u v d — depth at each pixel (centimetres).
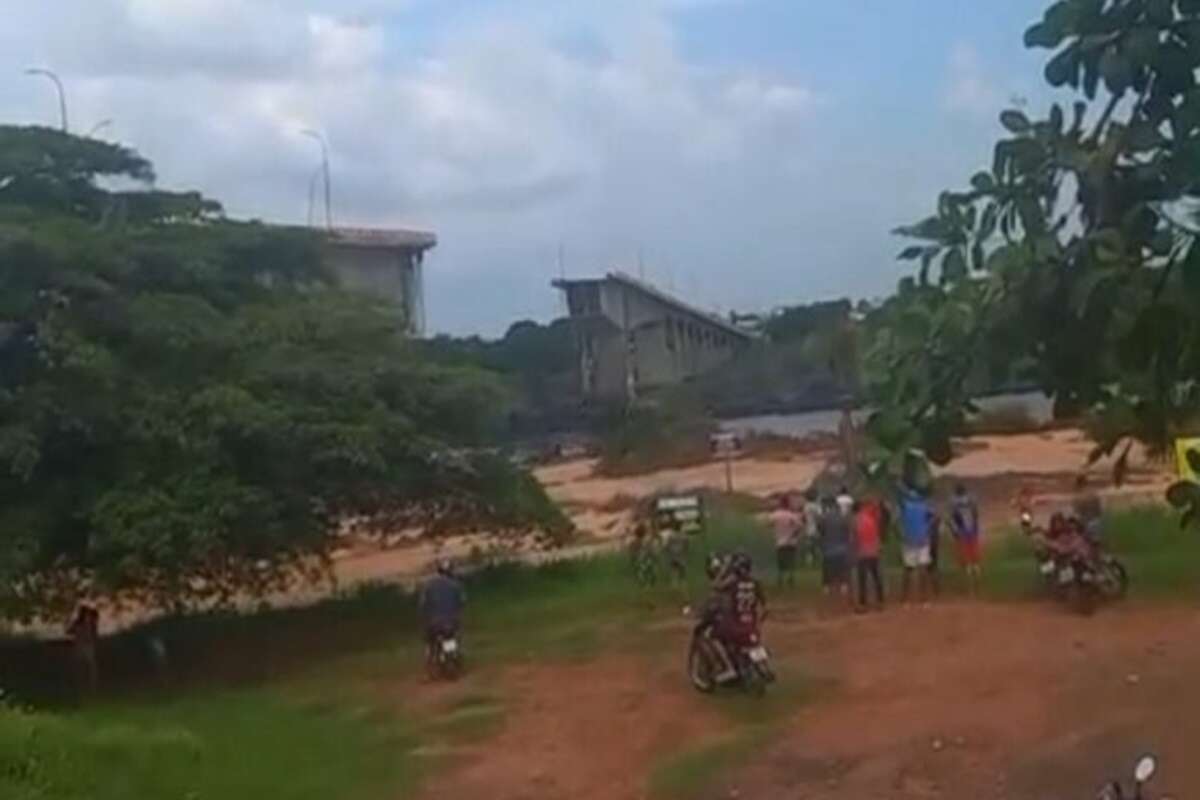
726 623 1602
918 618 1880
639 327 5828
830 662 1695
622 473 5088
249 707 1789
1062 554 1911
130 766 1362
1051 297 241
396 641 2120
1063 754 1314
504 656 1919
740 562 1673
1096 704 1443
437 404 2306
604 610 2188
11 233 2097
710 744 1434
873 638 1791
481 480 2373
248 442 2123
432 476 2289
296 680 1930
